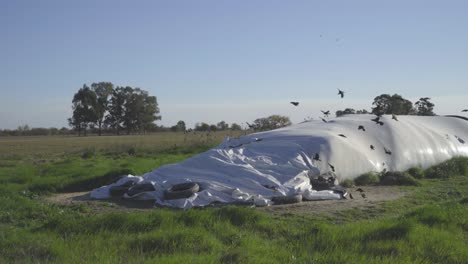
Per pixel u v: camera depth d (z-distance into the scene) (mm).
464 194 15594
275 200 13844
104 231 8992
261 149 17703
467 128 26453
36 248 7875
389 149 20062
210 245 8117
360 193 15750
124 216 9633
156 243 8070
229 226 9648
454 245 8266
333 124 21094
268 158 16766
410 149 20562
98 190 15289
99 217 9828
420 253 7773
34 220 11445
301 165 16609
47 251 7824
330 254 7422
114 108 118375
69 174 19141
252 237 8836
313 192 14570
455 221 10203
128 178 15711
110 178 17719
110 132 123250
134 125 119562
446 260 7613
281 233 9758
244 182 14570
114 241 8305
